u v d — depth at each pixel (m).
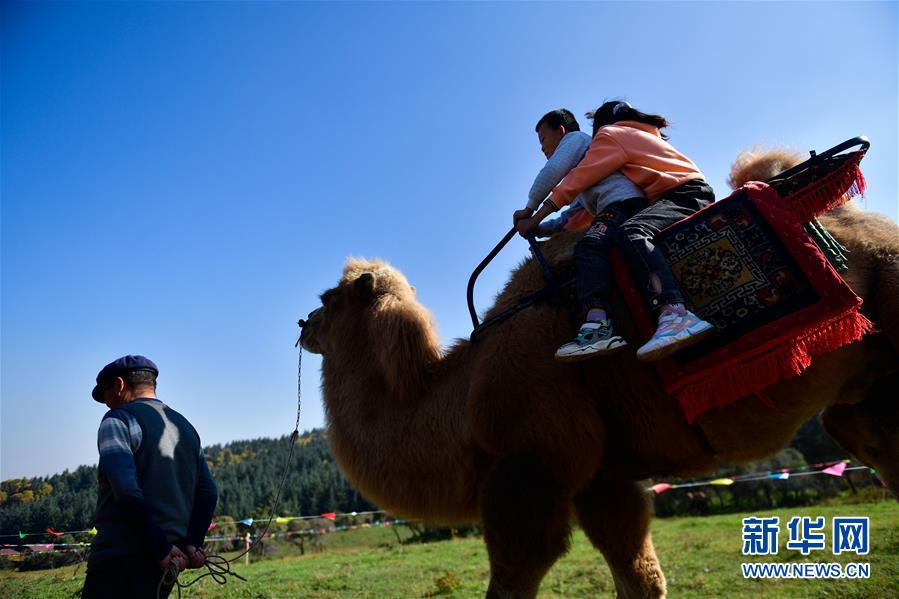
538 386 3.60
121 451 3.50
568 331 3.74
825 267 3.44
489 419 3.65
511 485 3.44
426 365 4.13
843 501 19.12
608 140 4.05
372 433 4.19
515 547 3.39
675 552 9.61
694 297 3.57
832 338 3.37
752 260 3.54
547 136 4.77
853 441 4.10
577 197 4.59
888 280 3.66
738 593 6.33
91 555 3.53
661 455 3.75
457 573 8.96
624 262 3.70
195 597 7.41
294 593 7.64
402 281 4.73
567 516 3.53
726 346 3.43
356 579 8.77
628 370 3.64
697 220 3.74
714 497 22.30
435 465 3.93
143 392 4.02
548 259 4.14
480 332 4.03
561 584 7.43
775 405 3.56
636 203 3.96
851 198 3.72
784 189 3.70
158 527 3.41
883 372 3.84
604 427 3.72
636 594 4.11
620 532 4.15
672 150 4.09
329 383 4.60
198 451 4.02
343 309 4.73
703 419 3.60
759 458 3.85
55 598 6.37
